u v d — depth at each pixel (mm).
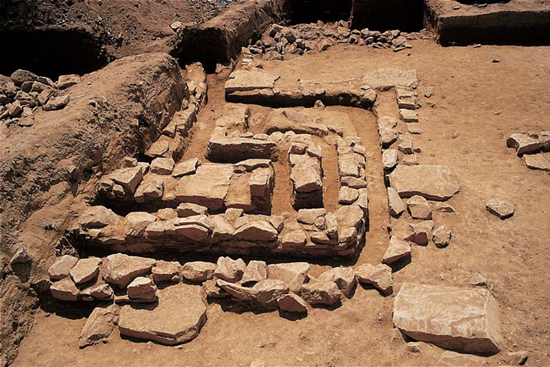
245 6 11148
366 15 12312
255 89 8695
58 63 9742
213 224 5168
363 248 5336
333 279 4742
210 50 9555
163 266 4891
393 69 9109
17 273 4535
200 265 4867
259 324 4496
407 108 7914
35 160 5148
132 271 4734
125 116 6453
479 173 6297
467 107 7918
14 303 4414
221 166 6047
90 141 5793
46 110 6211
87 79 7219
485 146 6879
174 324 4391
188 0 11273
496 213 5508
